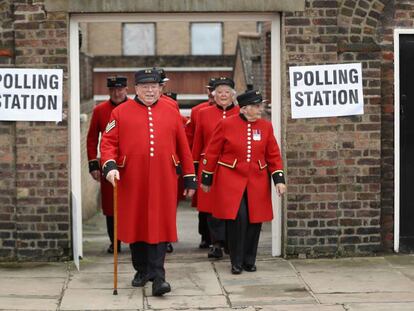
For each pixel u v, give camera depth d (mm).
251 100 8930
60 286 8672
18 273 9164
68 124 9531
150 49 35094
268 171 9109
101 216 16328
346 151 9656
